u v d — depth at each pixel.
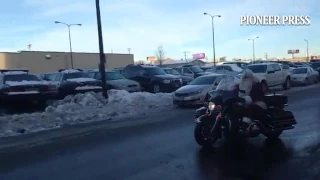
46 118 12.98
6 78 16.34
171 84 22.44
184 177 5.86
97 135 9.87
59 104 16.56
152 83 22.20
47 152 8.04
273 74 23.27
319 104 14.74
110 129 10.79
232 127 7.78
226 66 28.58
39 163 7.09
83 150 8.06
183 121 11.73
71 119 13.05
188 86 17.00
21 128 11.44
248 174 5.93
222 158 7.00
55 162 7.12
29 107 17.09
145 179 5.81
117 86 19.86
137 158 7.17
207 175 5.93
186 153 7.47
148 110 15.39
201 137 7.89
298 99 17.12
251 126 7.72
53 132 10.75
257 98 8.05
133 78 22.67
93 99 16.69
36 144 9.01
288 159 6.75
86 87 18.52
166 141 8.70
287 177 5.70
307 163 6.41
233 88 8.02
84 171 6.41
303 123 10.45
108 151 7.86
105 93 16.94
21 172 6.51
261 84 8.23
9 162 7.26
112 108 15.27
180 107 16.22
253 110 7.86
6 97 15.49
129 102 16.67
